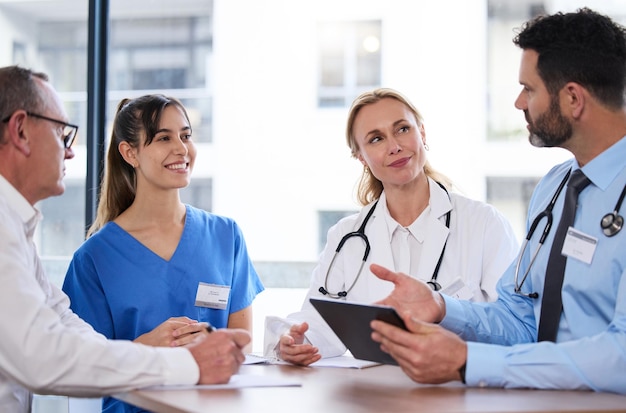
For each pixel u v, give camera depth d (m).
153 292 2.23
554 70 1.51
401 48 3.55
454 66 3.44
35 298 1.40
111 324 2.25
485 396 1.30
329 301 1.44
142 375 1.38
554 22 1.53
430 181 2.18
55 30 3.27
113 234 2.28
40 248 3.26
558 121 1.53
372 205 2.23
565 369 1.33
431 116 3.44
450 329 1.61
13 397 1.55
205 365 1.44
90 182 3.15
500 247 2.10
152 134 2.22
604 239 1.46
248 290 2.42
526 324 1.68
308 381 1.50
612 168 1.50
